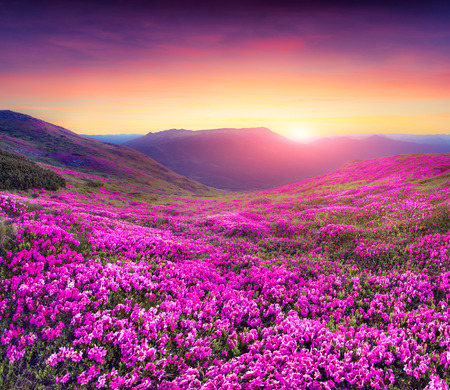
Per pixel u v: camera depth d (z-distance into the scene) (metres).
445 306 8.60
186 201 62.88
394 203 23.09
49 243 10.79
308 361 6.47
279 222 23.62
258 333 8.12
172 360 6.55
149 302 8.66
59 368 6.01
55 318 7.13
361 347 7.07
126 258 12.08
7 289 7.86
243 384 6.00
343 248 16.20
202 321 8.39
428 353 6.76
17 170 30.61
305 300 9.73
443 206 17.44
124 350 6.54
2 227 10.23
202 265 12.82
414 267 11.98
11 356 5.84
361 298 10.12
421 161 50.41
